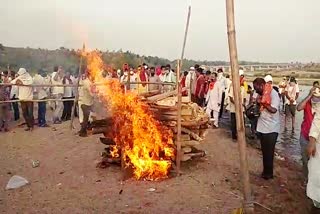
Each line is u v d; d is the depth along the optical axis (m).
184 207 6.21
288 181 7.89
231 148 10.62
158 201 6.45
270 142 7.66
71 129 12.59
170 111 7.81
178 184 7.26
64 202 6.46
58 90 14.45
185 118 7.96
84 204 6.36
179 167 7.80
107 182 7.38
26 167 8.55
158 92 9.47
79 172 8.01
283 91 18.53
